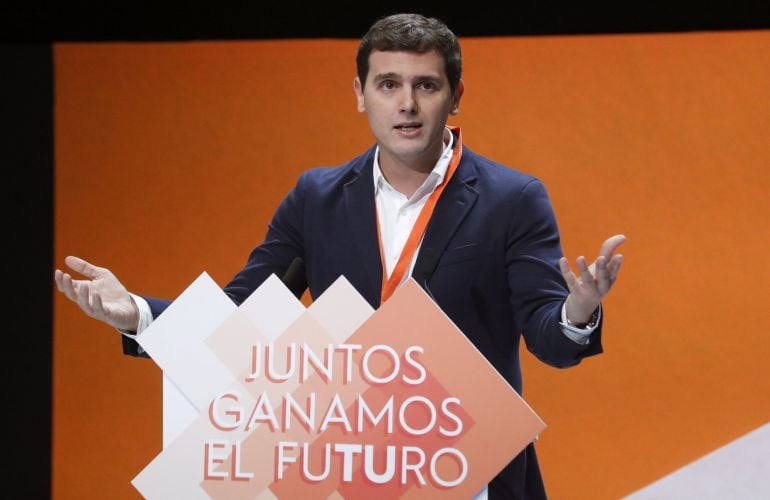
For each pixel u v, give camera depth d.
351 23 8.88
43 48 9.11
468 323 3.84
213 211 9.06
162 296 9.10
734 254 8.46
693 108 8.49
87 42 9.10
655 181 8.55
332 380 2.99
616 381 8.65
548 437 8.73
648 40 8.55
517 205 3.90
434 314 2.96
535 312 3.67
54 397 9.23
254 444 3.01
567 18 8.64
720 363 8.49
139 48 9.08
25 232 9.18
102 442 9.20
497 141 8.73
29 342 9.21
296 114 8.96
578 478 8.70
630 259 8.59
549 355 3.49
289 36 8.95
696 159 8.49
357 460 2.97
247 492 3.01
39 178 9.16
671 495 8.56
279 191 9.00
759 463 8.45
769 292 8.41
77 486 9.22
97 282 3.47
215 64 9.03
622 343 8.62
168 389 3.05
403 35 3.65
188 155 9.08
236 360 3.04
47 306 9.19
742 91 8.43
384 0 8.77
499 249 3.87
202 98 9.06
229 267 9.05
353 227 4.01
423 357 2.96
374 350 2.98
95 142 9.14
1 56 9.12
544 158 8.68
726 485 8.50
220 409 3.04
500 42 8.71
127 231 9.13
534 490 3.85
